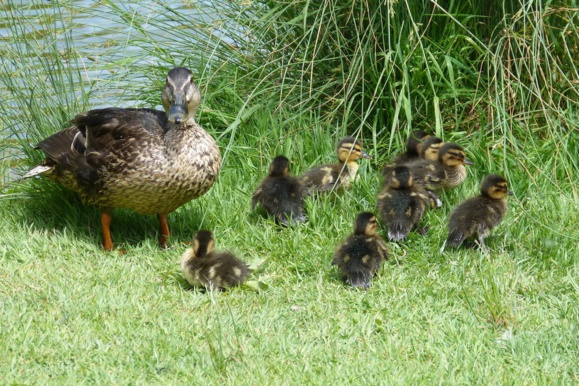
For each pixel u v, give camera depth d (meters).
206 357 7.87
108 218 10.70
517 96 13.26
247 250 10.73
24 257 10.27
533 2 13.15
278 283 9.75
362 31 13.34
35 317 8.66
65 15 15.53
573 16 13.05
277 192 11.34
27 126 12.18
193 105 10.48
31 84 12.12
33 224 11.28
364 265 9.59
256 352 8.02
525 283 9.66
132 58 14.49
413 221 10.83
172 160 10.24
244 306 9.10
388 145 13.23
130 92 14.43
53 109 12.24
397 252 10.59
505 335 8.48
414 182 11.66
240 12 13.94
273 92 13.73
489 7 13.48
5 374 7.52
